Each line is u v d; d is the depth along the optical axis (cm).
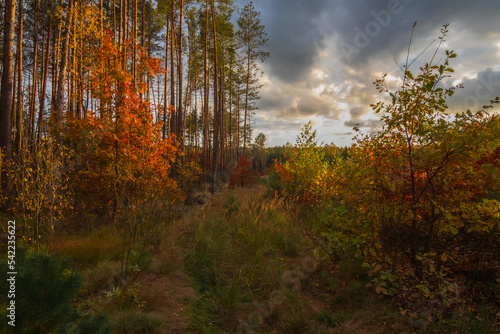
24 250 229
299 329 319
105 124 682
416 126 407
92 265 445
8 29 781
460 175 396
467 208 382
